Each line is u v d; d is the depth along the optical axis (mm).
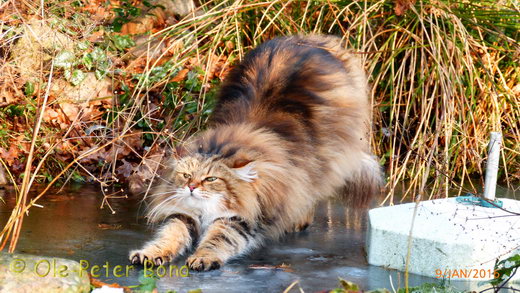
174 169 5246
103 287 4113
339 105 5699
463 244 4547
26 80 7156
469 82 7191
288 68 5715
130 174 7070
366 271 4723
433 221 4891
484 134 7648
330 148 5578
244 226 5121
